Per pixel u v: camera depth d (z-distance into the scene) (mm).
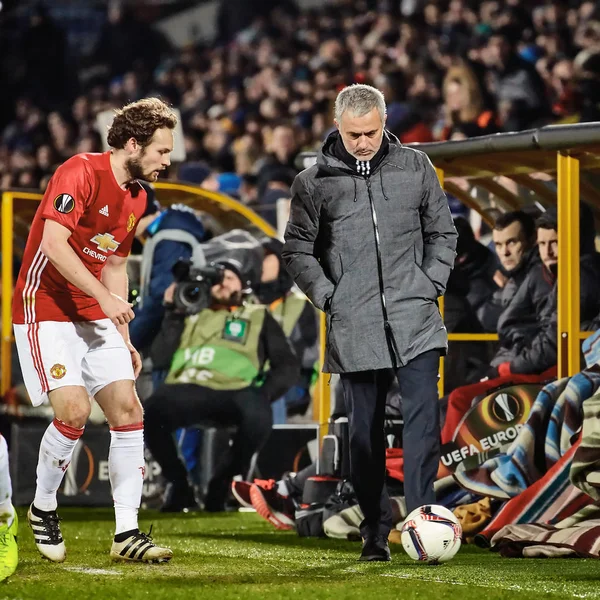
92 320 15797
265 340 27250
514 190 23469
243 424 26562
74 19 80375
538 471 18891
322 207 15711
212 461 26734
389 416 20734
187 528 22641
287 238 15977
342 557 16984
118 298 15078
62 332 15562
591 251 20672
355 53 53219
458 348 23094
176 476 26609
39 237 15484
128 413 15906
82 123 66562
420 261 15742
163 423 26422
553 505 18109
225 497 26750
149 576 14500
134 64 75812
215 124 55188
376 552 16188
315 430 27406
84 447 27672
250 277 28062
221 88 63562
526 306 22359
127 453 15961
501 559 16484
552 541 16734
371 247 15539
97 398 16047
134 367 16734
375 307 15484
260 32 68250
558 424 18797
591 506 17672
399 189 15594
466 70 36844
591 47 44250
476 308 23250
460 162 22031
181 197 30438
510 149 19891
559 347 19828
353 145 15281
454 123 36625
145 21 77500
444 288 15656
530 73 43406
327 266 16000
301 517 20625
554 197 22859
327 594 12828
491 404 19688
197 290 27016
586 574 14688
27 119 69438
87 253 15625
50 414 29734
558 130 19078
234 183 44688
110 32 76625
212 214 30891
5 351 30812
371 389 15828
